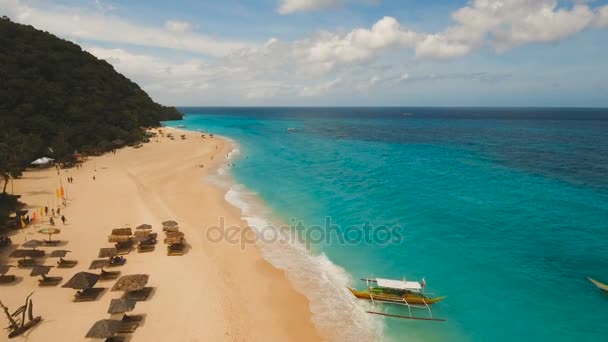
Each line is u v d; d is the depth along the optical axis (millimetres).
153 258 24406
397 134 112562
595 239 27281
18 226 28234
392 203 36594
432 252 25781
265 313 18844
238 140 96562
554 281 21844
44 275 20219
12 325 16203
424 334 17500
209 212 34312
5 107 59719
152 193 39750
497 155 66125
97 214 32188
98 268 21219
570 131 117125
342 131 125188
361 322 18344
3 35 77750
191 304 19203
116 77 118062
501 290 21000
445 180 45781
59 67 84125
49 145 56156
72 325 16922
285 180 47594
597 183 43406
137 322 17438
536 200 36750
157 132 103625
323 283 22016
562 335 17250
